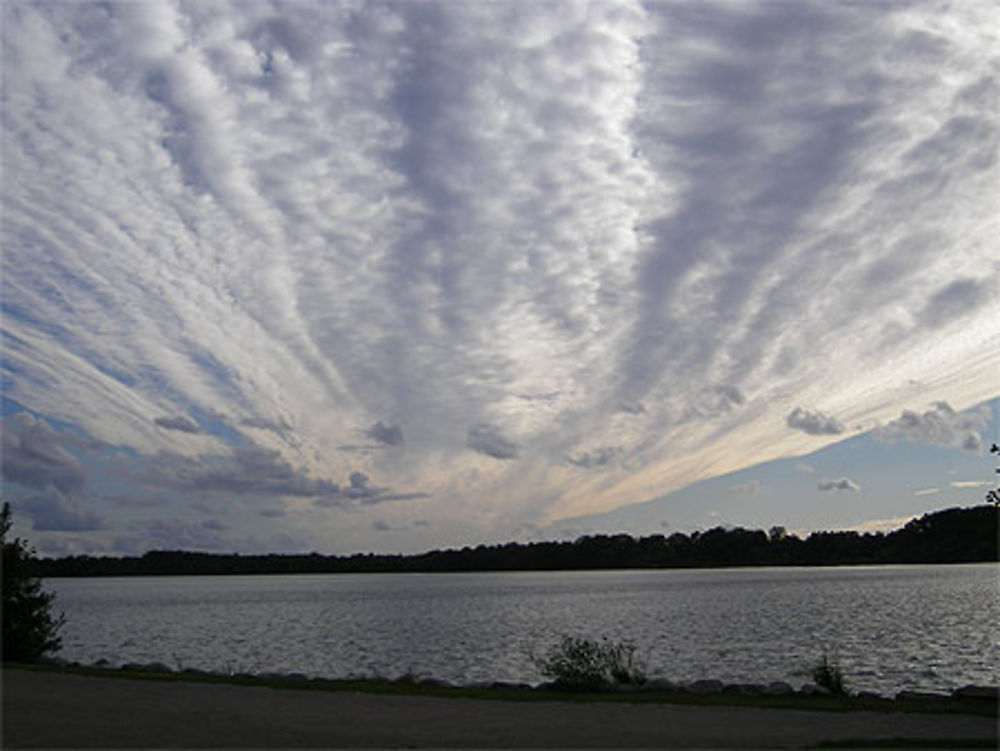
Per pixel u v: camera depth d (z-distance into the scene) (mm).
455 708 15328
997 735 12164
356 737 12297
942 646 39062
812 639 43000
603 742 11805
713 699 16578
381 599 114062
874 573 188250
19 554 26766
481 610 79688
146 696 17078
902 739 11781
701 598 91688
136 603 112062
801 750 11078
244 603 108062
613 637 45562
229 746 11664
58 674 21172
